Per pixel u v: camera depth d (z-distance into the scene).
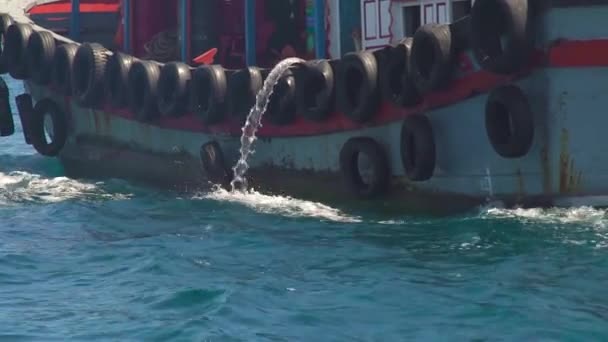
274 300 17.11
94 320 16.45
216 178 27.72
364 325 15.77
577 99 20.86
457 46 21.78
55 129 33.09
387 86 23.28
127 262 20.42
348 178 24.44
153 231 23.39
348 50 28.42
